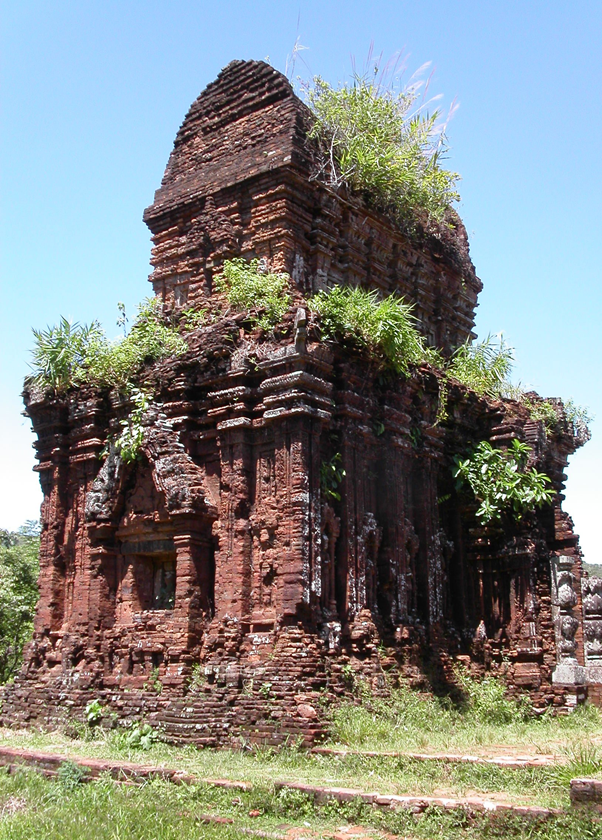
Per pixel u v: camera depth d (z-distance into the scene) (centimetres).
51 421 2367
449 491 2444
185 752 1667
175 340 2169
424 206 2683
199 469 2006
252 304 2072
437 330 2784
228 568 1891
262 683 1722
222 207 2373
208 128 2516
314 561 1814
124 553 2106
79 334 2333
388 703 1816
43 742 1833
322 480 1900
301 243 2275
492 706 2039
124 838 1113
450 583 2380
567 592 2327
